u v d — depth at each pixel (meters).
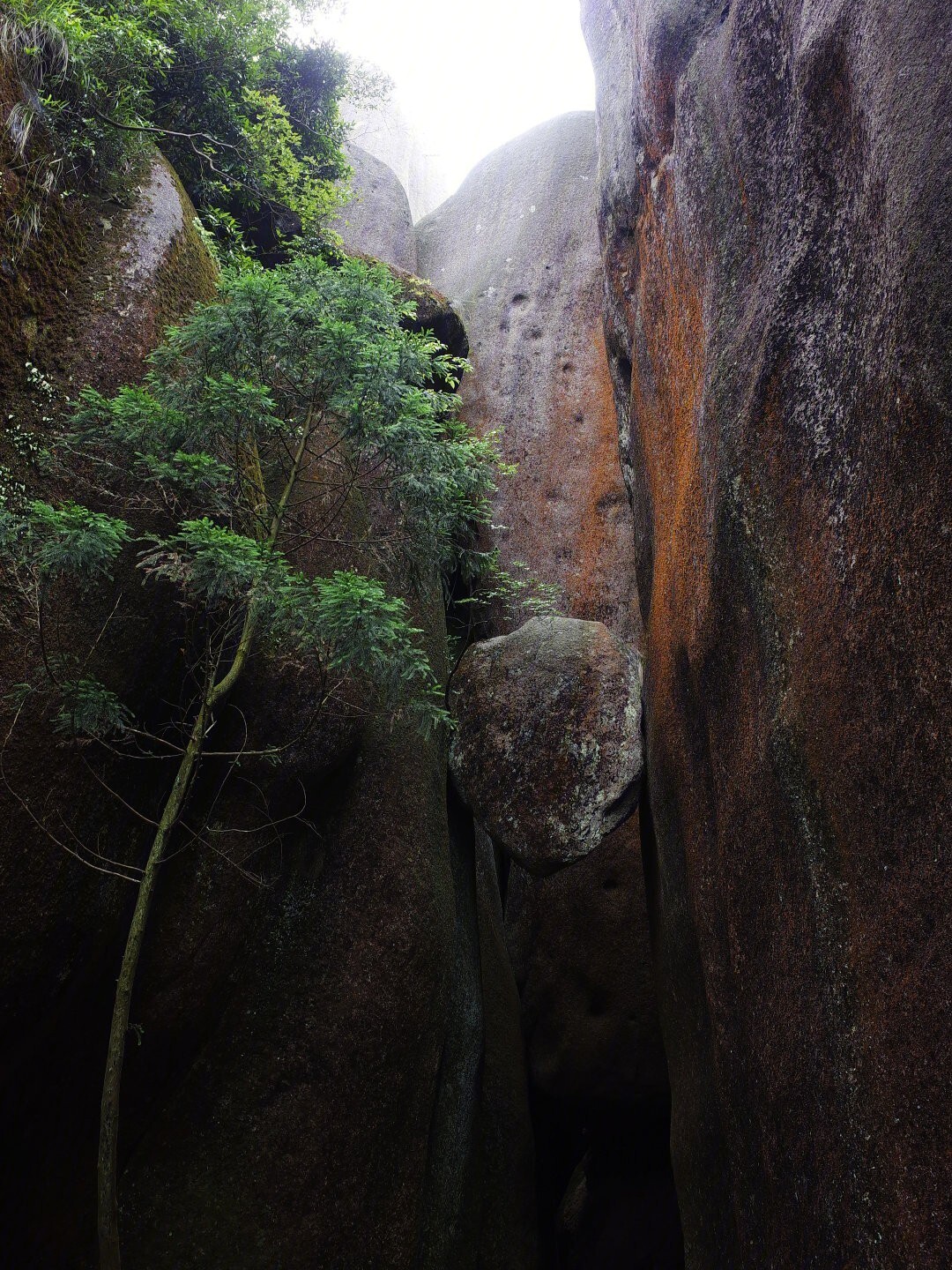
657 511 7.34
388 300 5.73
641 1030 11.02
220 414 5.12
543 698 8.26
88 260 5.91
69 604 5.21
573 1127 12.21
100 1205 4.08
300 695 6.48
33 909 4.89
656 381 7.34
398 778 7.44
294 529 7.00
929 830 2.89
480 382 14.45
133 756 5.11
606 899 11.48
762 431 4.58
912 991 2.94
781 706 4.23
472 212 16.89
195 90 8.27
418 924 7.02
